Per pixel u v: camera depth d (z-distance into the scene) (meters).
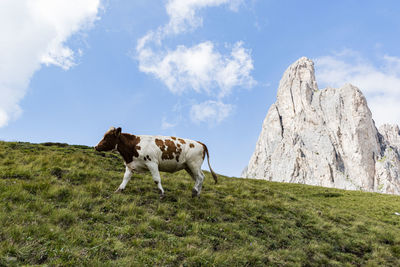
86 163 14.06
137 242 6.18
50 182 9.45
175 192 11.01
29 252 4.93
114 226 6.92
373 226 13.94
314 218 12.23
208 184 14.95
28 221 6.10
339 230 11.41
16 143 17.52
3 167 10.66
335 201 26.94
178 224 7.88
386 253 10.06
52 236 5.64
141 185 11.12
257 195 14.52
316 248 8.84
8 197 7.23
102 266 4.92
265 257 7.05
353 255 9.33
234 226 8.73
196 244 6.84
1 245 4.84
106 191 9.50
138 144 9.88
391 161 191.25
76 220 6.74
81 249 5.41
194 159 10.52
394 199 28.44
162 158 10.03
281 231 9.50
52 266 4.66
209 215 9.19
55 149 17.61
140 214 8.08
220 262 6.08
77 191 8.66
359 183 180.25
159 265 5.47
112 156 18.44
